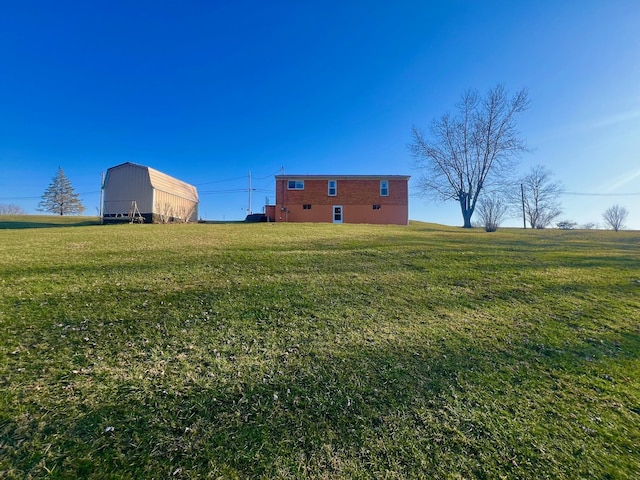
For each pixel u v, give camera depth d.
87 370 3.17
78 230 14.58
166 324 4.25
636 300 5.57
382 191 26.92
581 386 3.17
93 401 2.73
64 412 2.59
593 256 9.22
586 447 2.43
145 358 3.43
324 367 3.38
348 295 5.62
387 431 2.54
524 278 6.85
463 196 28.08
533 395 3.02
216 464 2.20
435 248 10.11
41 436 2.35
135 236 11.77
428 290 6.00
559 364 3.55
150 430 2.45
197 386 2.99
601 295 5.83
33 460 2.16
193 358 3.47
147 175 23.05
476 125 27.36
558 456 2.35
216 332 4.09
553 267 7.82
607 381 3.26
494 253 9.48
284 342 3.90
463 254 9.23
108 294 5.23
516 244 11.53
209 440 2.38
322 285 6.12
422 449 2.38
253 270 7.00
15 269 6.53
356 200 26.86
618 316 4.89
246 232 13.63
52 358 3.36
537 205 40.25
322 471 2.18
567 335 4.25
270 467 2.20
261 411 2.70
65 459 2.18
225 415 2.63
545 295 5.82
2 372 3.08
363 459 2.29
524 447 2.42
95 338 3.82
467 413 2.76
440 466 2.25
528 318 4.80
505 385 3.16
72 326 4.09
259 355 3.58
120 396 2.81
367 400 2.88
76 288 5.47
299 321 4.51
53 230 14.63
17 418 2.50
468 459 2.31
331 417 2.66
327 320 4.57
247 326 4.30
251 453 2.29
